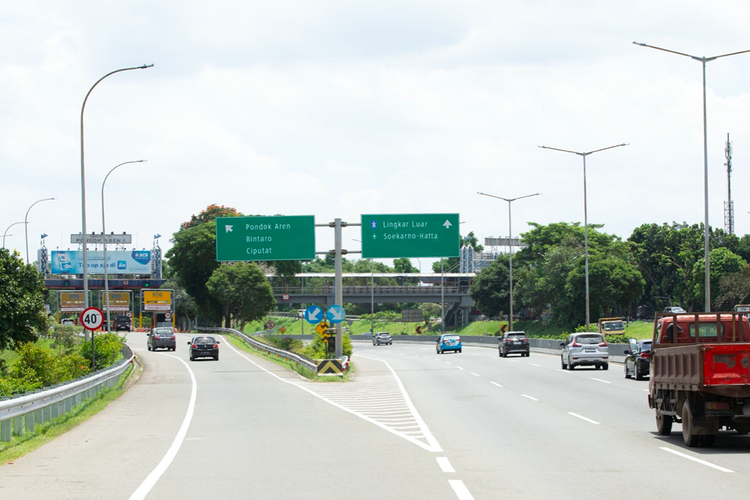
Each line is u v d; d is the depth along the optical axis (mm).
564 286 88562
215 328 96562
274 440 14703
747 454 12633
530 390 27203
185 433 16000
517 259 108750
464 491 9445
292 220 37875
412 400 23750
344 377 33469
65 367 32688
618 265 87375
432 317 148625
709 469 11102
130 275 119875
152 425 17609
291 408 21578
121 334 97000
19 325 35625
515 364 45688
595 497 9055
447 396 25109
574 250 92625
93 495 9367
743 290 84188
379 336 90312
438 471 10961
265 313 92750
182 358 54625
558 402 22625
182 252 96500
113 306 105375
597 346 39500
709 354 12992
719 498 8977
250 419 18734
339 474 10766
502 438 14742
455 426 16797
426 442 14219
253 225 38031
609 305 87000
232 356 56875
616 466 11383
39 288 36844
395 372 39062
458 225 37688
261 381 33688
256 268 91750
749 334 15906
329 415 19547
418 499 8992
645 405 21578
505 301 111062
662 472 10844
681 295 112375
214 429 16688
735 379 12914
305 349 52406
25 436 14992
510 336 56156
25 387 25625
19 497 9250
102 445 14180
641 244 118938
